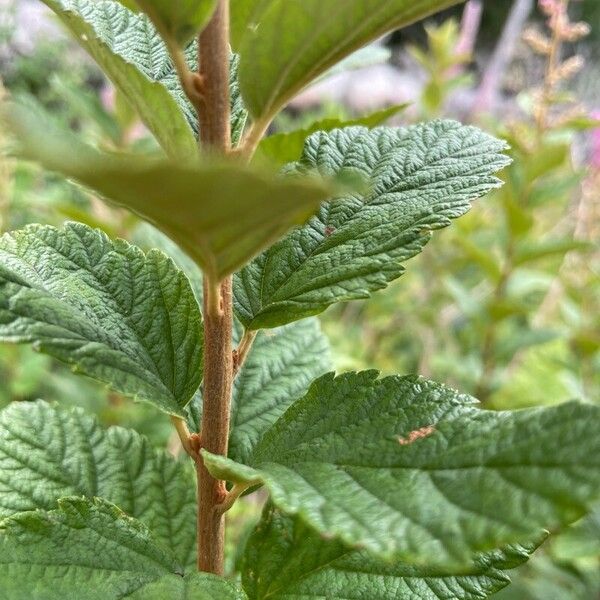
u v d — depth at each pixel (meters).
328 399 0.06
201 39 0.06
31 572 0.06
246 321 0.07
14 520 0.06
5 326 0.06
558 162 0.19
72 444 0.09
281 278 0.07
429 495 0.05
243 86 0.06
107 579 0.06
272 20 0.05
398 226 0.07
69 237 0.07
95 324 0.07
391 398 0.06
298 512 0.05
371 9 0.05
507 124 0.20
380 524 0.05
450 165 0.07
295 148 0.11
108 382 0.06
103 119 0.20
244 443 0.08
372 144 0.08
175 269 0.07
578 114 0.20
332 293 0.06
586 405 0.05
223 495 0.07
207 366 0.07
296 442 0.06
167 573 0.07
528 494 0.05
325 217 0.07
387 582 0.07
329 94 0.51
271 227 0.05
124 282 0.07
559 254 0.20
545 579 0.18
